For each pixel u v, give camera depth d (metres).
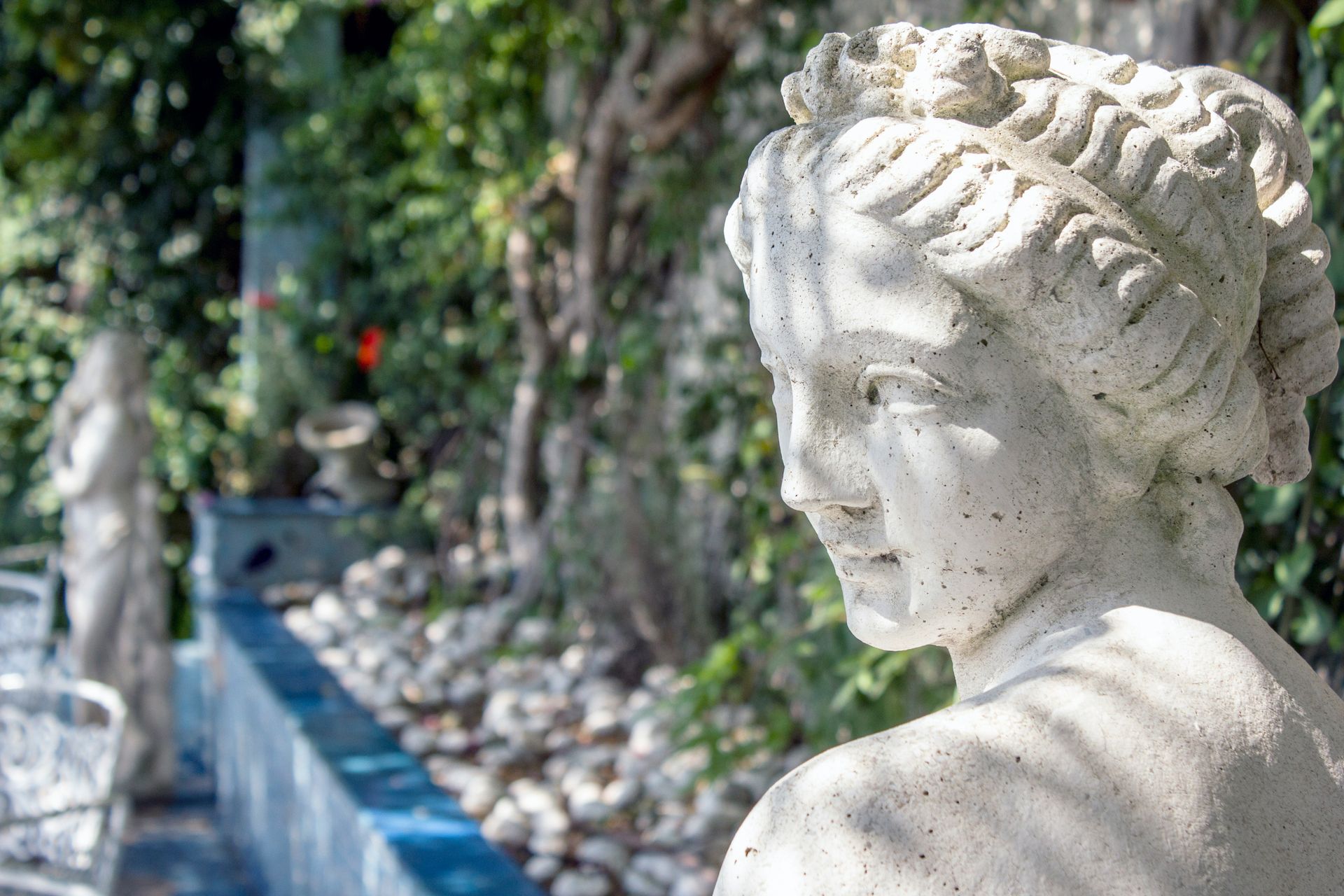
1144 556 0.96
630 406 5.13
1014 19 3.34
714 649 3.54
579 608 5.28
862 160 0.92
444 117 5.86
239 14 8.25
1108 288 0.88
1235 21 2.04
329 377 7.89
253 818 4.49
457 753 4.32
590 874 3.26
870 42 0.98
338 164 7.62
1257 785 0.85
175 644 7.68
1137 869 0.78
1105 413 0.92
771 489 4.23
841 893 0.78
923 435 0.93
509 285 6.40
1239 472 0.98
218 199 8.55
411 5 6.60
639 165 5.16
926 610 0.97
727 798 3.50
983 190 0.89
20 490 8.41
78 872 3.11
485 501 6.59
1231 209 0.96
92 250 8.58
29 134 8.10
